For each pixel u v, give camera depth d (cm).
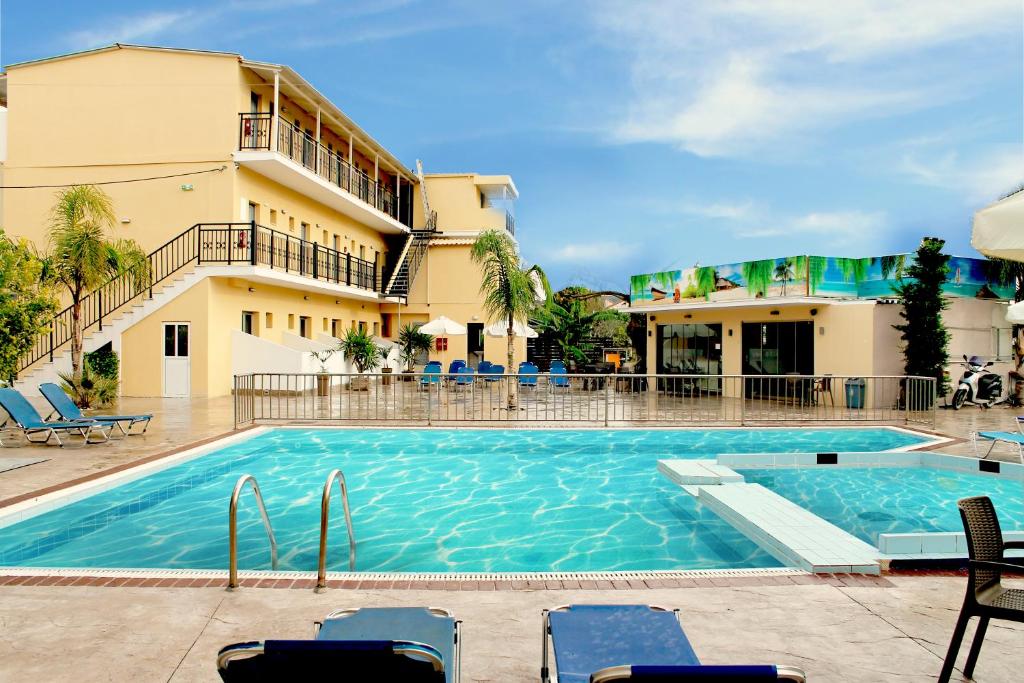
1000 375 1977
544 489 874
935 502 816
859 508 789
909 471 1002
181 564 572
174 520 708
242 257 1942
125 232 1975
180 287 1841
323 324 2636
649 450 1150
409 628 293
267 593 434
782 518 662
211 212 1956
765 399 2059
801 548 541
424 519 736
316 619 392
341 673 192
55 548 609
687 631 378
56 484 768
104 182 1992
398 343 2869
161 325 1841
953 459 1011
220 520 711
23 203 2014
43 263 1409
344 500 550
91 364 1680
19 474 820
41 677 322
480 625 385
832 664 340
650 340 2491
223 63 1966
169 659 341
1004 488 890
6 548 607
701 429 1303
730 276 2150
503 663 338
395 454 1102
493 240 1666
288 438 1208
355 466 1009
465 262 3225
